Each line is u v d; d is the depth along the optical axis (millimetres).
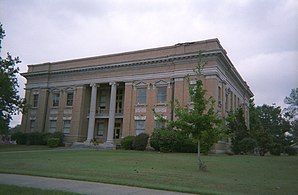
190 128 15750
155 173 13914
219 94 33531
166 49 35656
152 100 35562
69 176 12055
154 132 31875
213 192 9312
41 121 44656
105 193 8828
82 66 41531
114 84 39094
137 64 37250
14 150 31281
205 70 32094
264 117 74688
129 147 33906
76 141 40594
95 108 40719
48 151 28406
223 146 33438
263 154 39406
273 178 13484
